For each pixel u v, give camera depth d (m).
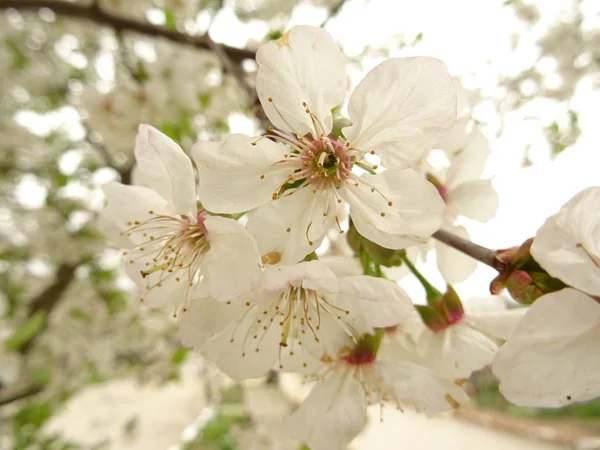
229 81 0.15
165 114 0.14
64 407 0.25
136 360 0.25
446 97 0.05
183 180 0.05
